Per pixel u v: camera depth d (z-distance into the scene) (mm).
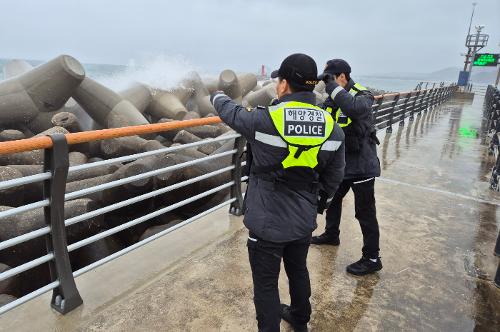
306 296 2299
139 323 2553
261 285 2080
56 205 2434
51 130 7625
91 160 7738
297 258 2211
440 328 2643
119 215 5090
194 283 3035
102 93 10625
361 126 2924
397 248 3783
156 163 5328
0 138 8031
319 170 1993
